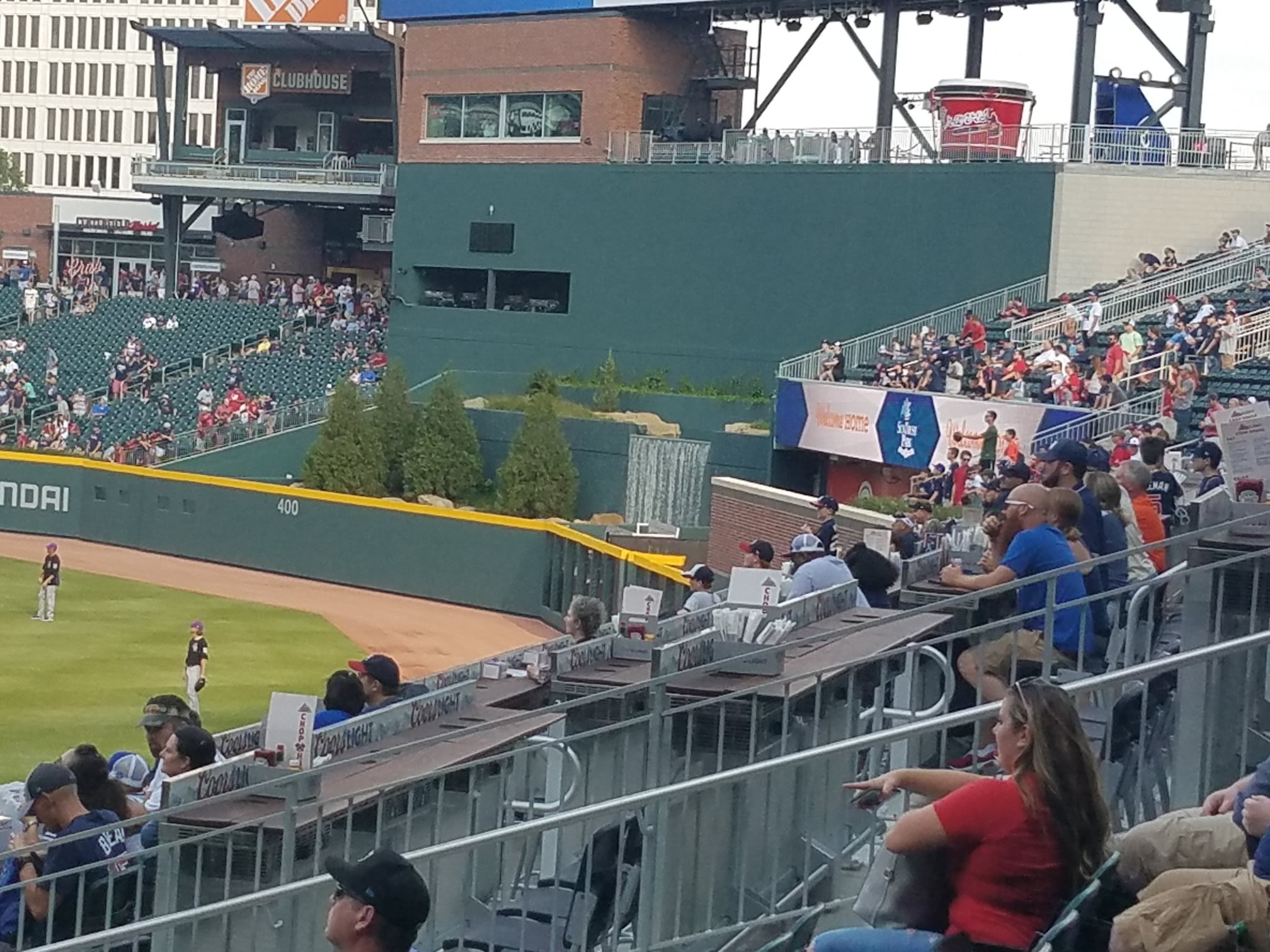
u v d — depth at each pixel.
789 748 9.24
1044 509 9.66
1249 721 7.54
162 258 72.50
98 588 38.34
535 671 11.13
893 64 43.41
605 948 7.93
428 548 40.22
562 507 41.72
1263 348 30.09
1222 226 37.84
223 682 27.64
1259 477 9.02
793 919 7.35
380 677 10.92
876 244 40.88
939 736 8.98
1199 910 5.39
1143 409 29.02
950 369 33.59
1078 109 40.53
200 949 7.77
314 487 44.16
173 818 7.88
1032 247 38.38
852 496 37.41
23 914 9.15
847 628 9.20
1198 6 40.16
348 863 5.66
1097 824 5.69
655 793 6.10
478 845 6.04
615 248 45.91
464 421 44.03
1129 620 9.00
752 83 46.84
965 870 5.74
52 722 23.62
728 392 43.41
